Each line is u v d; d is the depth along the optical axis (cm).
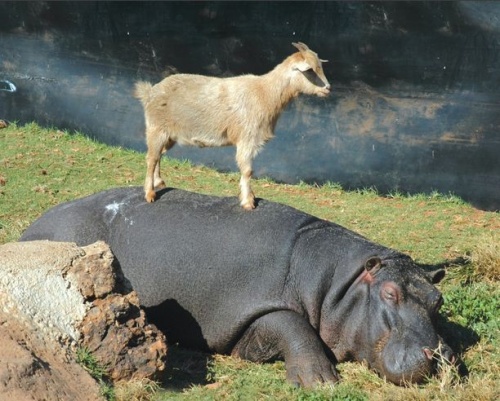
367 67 3309
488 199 3247
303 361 2070
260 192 3291
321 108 3372
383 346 2069
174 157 3531
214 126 2316
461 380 2061
